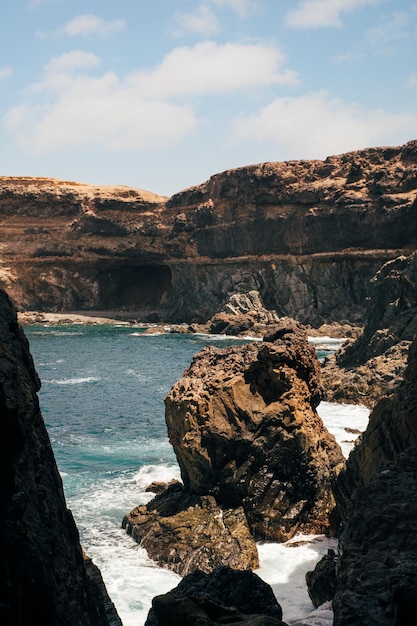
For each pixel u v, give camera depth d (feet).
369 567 41.52
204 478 107.24
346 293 393.70
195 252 460.96
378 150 394.32
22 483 32.65
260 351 111.45
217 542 96.84
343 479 93.25
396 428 81.92
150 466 139.23
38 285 505.66
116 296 529.04
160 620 42.11
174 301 478.59
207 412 108.68
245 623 41.06
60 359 308.60
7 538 30.17
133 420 183.21
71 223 506.07
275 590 86.58
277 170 411.75
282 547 100.01
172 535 99.30
